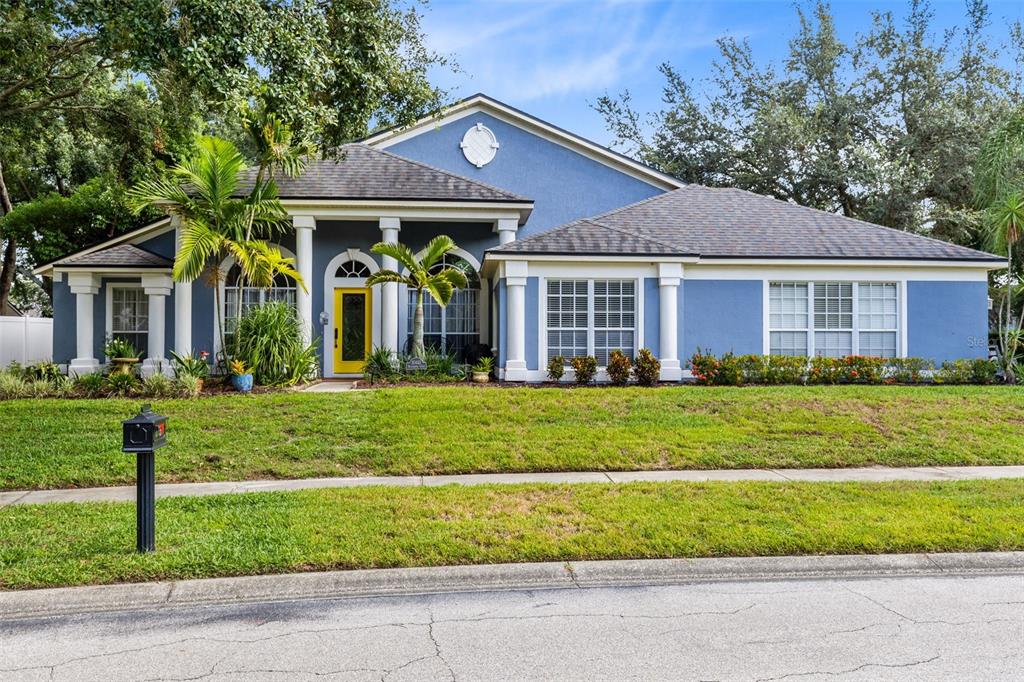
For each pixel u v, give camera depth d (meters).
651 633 4.26
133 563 5.17
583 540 5.75
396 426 10.19
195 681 3.62
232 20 9.41
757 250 15.70
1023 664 3.82
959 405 11.77
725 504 6.83
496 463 8.91
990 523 6.23
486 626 4.38
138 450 5.41
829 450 9.59
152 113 20.73
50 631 4.32
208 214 13.21
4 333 20.62
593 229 15.49
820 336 15.72
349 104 12.02
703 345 15.47
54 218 24.66
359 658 3.90
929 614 4.57
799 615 4.56
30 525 6.15
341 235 17.25
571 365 14.35
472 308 17.77
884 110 30.52
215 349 16.47
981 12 29.58
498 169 19.75
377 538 5.74
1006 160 17.84
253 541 5.65
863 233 16.75
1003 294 21.19
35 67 16.05
